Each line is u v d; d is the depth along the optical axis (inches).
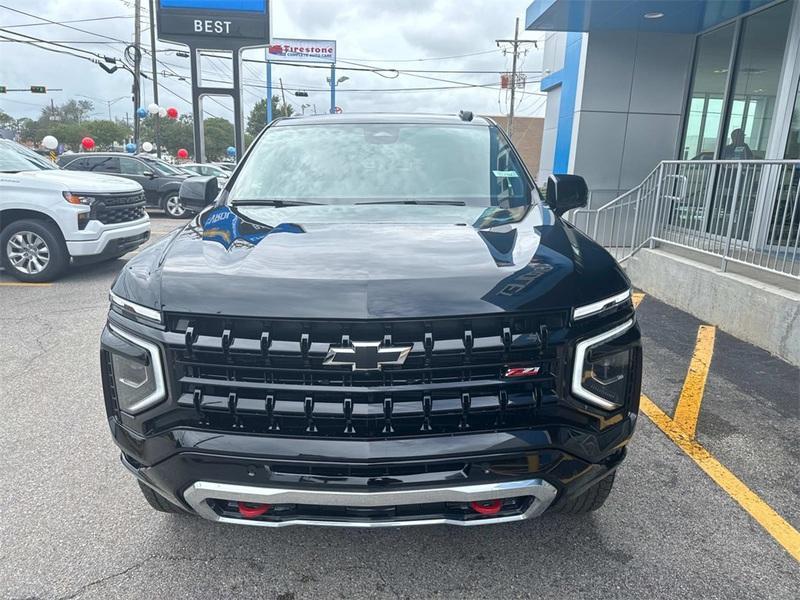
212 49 636.7
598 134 437.1
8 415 155.8
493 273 82.4
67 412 157.8
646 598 93.7
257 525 85.0
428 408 78.0
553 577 98.2
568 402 81.2
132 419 84.4
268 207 117.5
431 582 97.2
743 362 199.0
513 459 80.0
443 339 77.7
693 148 418.0
